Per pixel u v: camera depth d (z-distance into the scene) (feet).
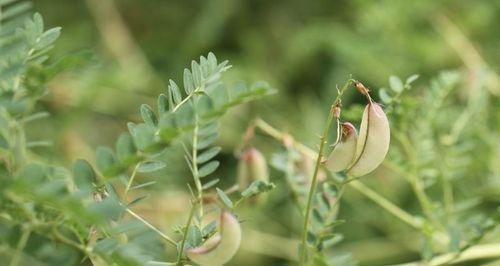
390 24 3.23
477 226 1.88
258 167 1.94
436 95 2.13
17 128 1.42
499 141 2.41
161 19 3.64
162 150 1.41
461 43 3.10
